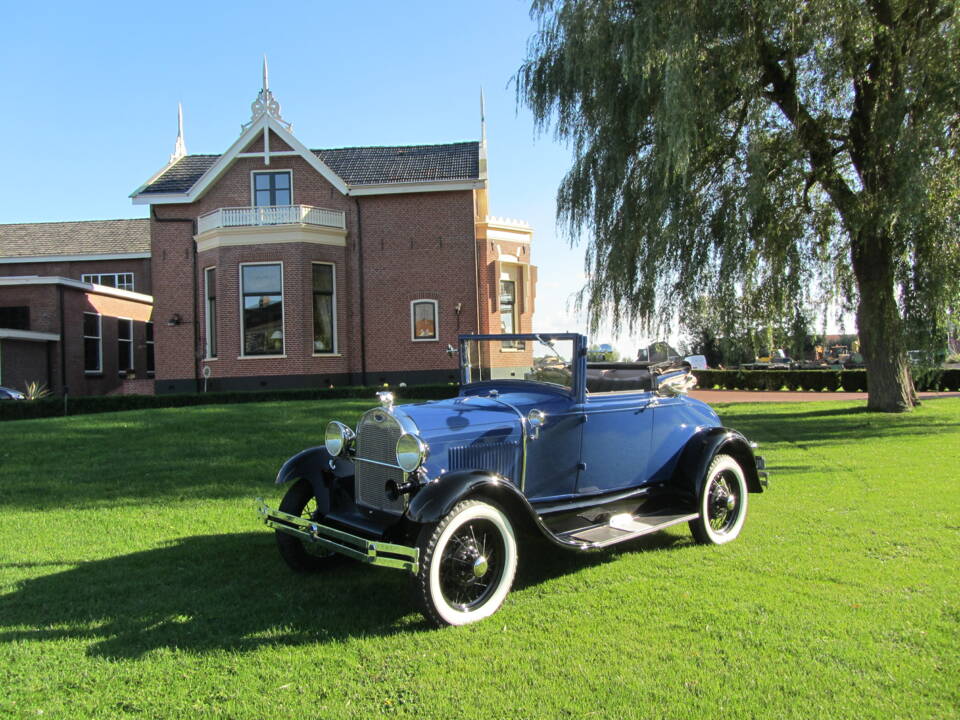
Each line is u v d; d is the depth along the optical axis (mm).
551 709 2713
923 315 11656
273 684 2969
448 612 3584
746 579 4227
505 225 21234
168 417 11523
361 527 4148
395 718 2670
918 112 10773
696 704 2719
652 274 12406
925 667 2977
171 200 19547
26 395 19672
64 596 4098
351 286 19516
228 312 18344
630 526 4672
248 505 6410
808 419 13445
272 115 19219
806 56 11266
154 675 3070
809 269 12414
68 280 22688
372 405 13734
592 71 11609
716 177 12516
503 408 4461
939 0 10797
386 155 21547
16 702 2834
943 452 8891
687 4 10891
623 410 4961
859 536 5102
